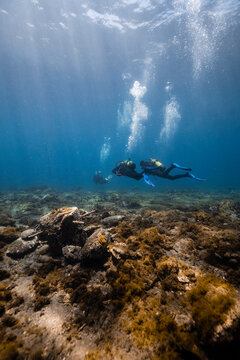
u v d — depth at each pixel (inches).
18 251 163.9
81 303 109.1
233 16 586.6
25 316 103.3
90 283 124.0
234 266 132.7
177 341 84.0
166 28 654.5
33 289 124.5
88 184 965.2
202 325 86.4
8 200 481.4
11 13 583.5
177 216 268.8
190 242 166.7
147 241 163.8
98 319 98.6
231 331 80.2
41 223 180.7
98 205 378.9
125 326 93.7
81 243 165.3
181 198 514.6
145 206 392.8
